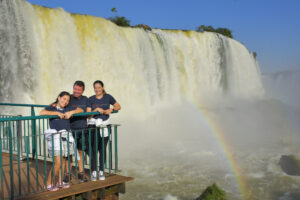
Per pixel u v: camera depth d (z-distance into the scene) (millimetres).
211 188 9266
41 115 4961
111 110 5789
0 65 14172
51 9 17016
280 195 10547
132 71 21109
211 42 29562
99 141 5797
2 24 14203
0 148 4625
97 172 5730
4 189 5094
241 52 33688
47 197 4609
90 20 18984
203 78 28359
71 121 5668
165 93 24469
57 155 5074
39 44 15836
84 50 18219
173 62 25406
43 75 15969
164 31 25969
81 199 5094
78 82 5461
